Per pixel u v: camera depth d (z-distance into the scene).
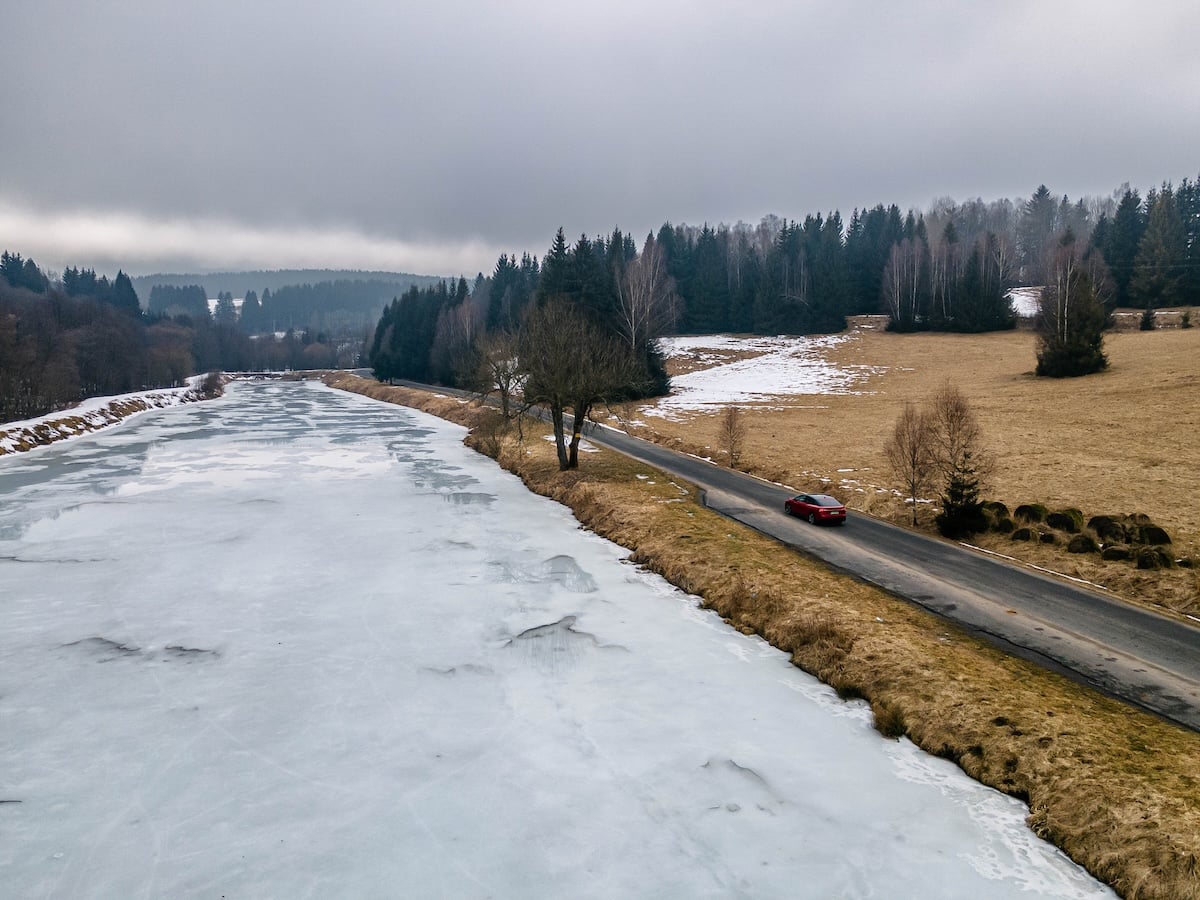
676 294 115.50
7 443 58.06
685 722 17.36
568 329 46.69
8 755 15.93
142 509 38.25
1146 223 111.00
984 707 16.31
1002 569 26.22
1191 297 95.25
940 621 21.30
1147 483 32.28
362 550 31.08
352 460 54.41
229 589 26.33
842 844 13.07
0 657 20.75
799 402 69.00
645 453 50.22
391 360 135.50
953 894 11.78
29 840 13.21
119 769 15.45
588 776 15.23
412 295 158.38
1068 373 63.28
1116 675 17.83
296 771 15.43
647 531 31.67
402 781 15.09
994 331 94.56
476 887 12.10
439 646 21.61
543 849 13.06
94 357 110.31
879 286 114.31
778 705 18.17
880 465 41.84
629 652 21.20
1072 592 23.80
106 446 61.56
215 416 88.19
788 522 32.72
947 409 32.62
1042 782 14.10
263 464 52.47
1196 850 11.59
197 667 20.25
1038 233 151.25
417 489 43.78
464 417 79.19
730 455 45.75
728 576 25.61
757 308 109.94
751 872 12.41
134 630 22.72
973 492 30.64
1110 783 13.45
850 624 20.92
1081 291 64.44
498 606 24.77
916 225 147.25
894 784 14.85
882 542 29.66
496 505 39.62
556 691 18.89
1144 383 54.97
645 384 55.84
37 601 25.08
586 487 39.38
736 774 15.26
